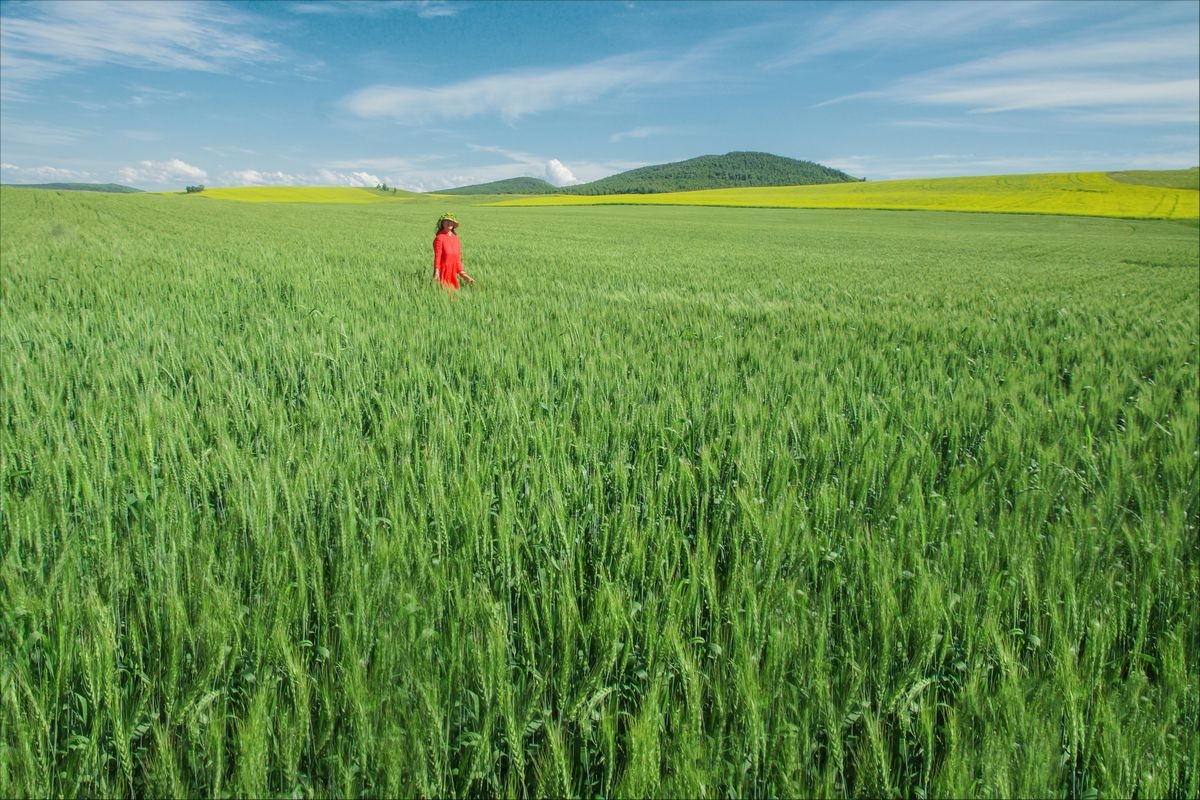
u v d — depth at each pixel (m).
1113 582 2.50
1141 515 3.17
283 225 34.06
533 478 3.04
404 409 4.05
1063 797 1.73
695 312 9.45
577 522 2.86
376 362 5.48
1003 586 2.48
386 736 1.65
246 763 1.59
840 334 7.75
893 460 3.57
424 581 2.30
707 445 3.79
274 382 4.88
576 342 6.48
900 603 2.39
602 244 28.39
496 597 2.42
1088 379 5.99
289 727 1.74
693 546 2.88
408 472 3.06
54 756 1.74
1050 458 3.60
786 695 1.92
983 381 5.68
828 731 1.82
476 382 5.12
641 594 2.50
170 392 4.60
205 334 6.20
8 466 3.11
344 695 1.86
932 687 2.14
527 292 11.24
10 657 1.94
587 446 3.56
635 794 1.59
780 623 2.14
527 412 4.08
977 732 1.86
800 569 2.49
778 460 3.36
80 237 19.86
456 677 1.95
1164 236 45.19
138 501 2.79
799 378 5.26
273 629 1.99
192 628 2.05
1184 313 11.45
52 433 3.51
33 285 9.25
